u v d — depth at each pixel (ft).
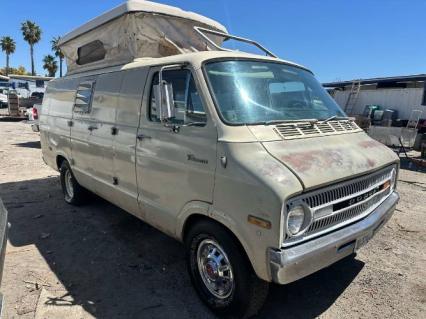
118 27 15.44
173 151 11.37
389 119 50.72
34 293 11.91
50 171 29.58
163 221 12.39
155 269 13.62
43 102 22.82
